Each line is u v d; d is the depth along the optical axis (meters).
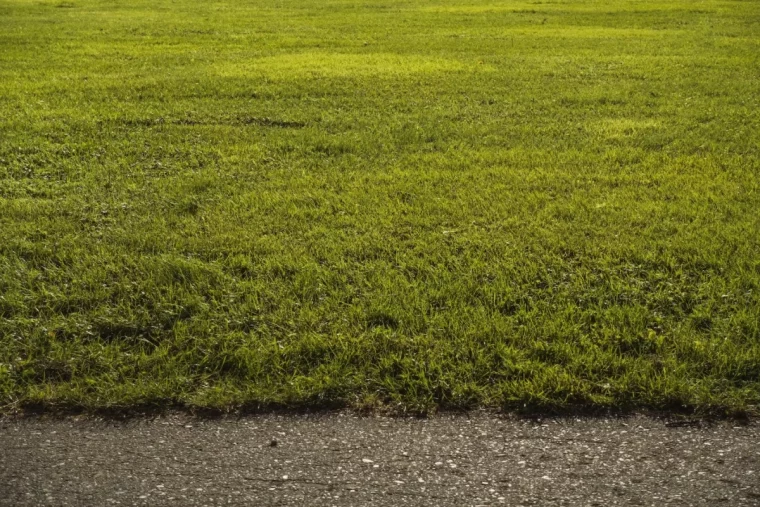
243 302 5.14
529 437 3.77
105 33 20.31
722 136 9.49
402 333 4.71
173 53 16.89
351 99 11.84
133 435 3.80
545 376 4.20
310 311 4.95
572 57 16.00
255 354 4.47
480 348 4.52
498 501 3.32
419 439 3.75
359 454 3.64
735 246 5.97
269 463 3.57
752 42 18.02
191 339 4.66
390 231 6.41
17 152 8.84
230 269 5.66
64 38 19.23
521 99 11.83
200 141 9.42
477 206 7.00
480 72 14.14
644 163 8.37
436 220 6.64
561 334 4.66
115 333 4.80
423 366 4.33
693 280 5.41
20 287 5.31
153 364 4.43
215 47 17.94
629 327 4.75
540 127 10.07
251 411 3.99
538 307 5.04
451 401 4.06
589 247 5.98
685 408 3.98
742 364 4.27
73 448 3.70
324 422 3.90
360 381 4.21
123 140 9.47
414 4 29.19
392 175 8.00
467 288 5.27
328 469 3.53
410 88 12.66
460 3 29.64
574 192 7.40
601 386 4.13
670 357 4.40
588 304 5.07
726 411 3.93
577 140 9.41
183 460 3.61
